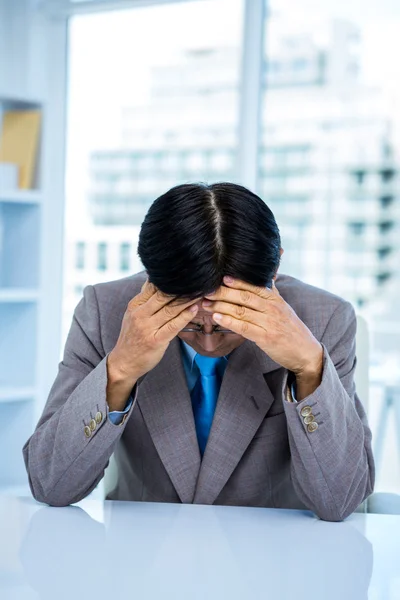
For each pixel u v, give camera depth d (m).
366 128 3.30
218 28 3.32
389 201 3.33
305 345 1.16
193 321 1.17
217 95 3.36
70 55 3.53
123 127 3.51
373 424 3.00
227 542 1.03
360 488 1.21
